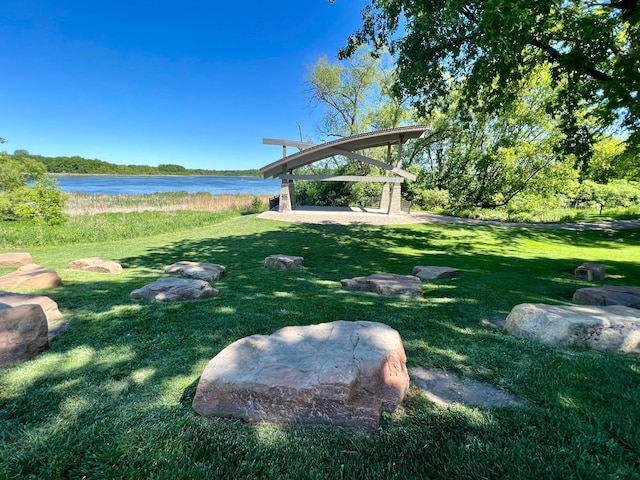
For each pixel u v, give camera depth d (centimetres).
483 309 401
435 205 2138
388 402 194
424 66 805
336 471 152
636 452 162
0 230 1096
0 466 154
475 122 1986
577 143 773
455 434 176
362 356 202
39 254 846
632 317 295
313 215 1595
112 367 251
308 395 181
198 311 379
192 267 591
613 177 1831
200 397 191
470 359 265
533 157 1809
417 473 151
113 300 425
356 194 2189
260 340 228
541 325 307
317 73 2406
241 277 585
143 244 1018
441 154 2306
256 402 185
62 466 155
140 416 191
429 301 433
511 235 1270
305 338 228
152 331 321
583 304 427
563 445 167
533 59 799
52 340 300
